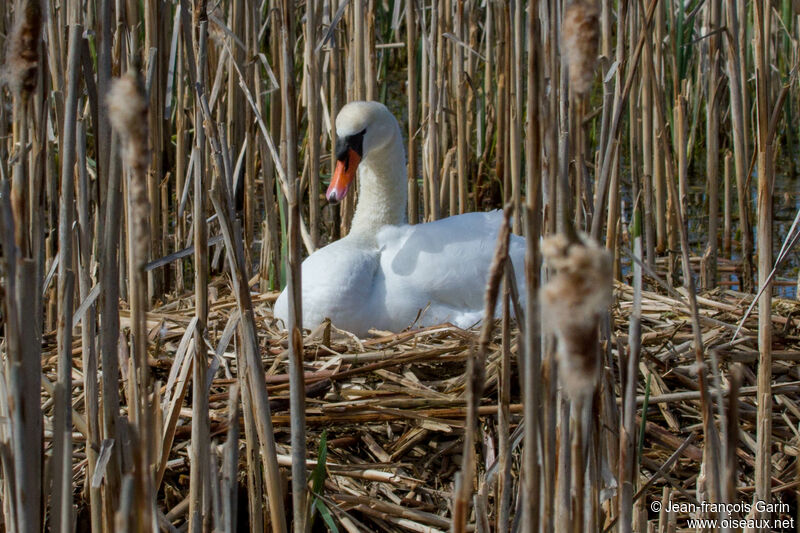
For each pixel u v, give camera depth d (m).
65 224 2.31
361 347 4.46
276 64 5.72
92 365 2.63
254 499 2.95
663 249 6.83
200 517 2.72
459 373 4.38
